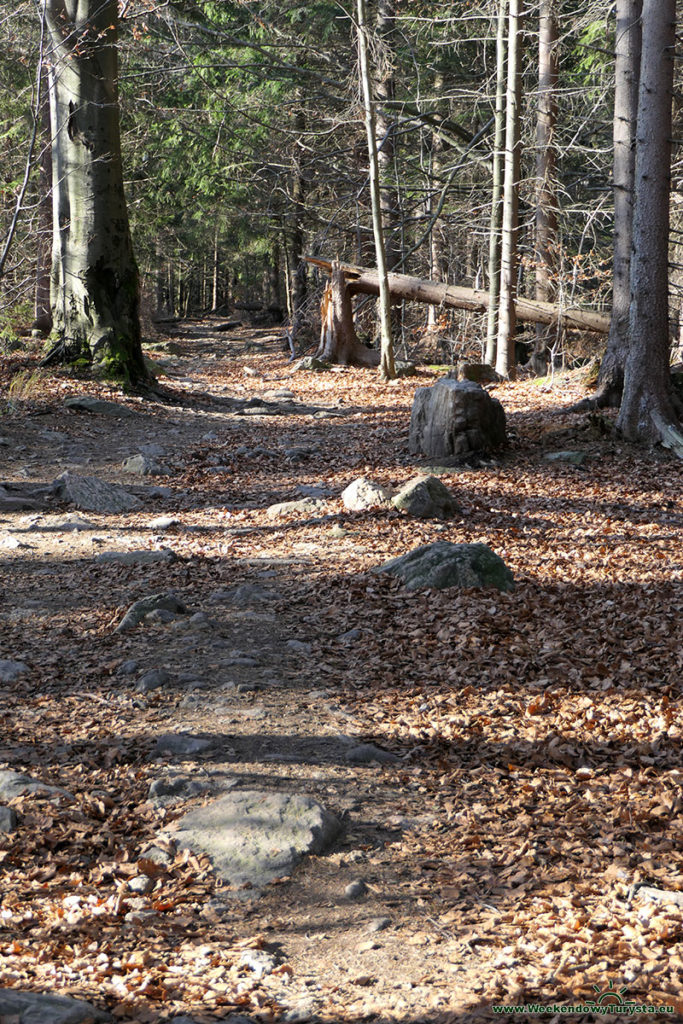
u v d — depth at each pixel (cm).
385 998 330
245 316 6041
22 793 472
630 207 1805
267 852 427
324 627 752
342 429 1741
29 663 670
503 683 641
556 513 1166
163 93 3306
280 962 356
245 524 1120
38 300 2508
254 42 2980
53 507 1175
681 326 2409
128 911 386
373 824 463
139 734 555
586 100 2728
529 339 2856
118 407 1752
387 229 2975
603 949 348
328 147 3222
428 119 2861
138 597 823
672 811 463
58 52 1848
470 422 1456
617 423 1539
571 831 448
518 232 2812
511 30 2348
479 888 406
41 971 342
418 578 843
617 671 657
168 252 4806
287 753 535
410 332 3044
